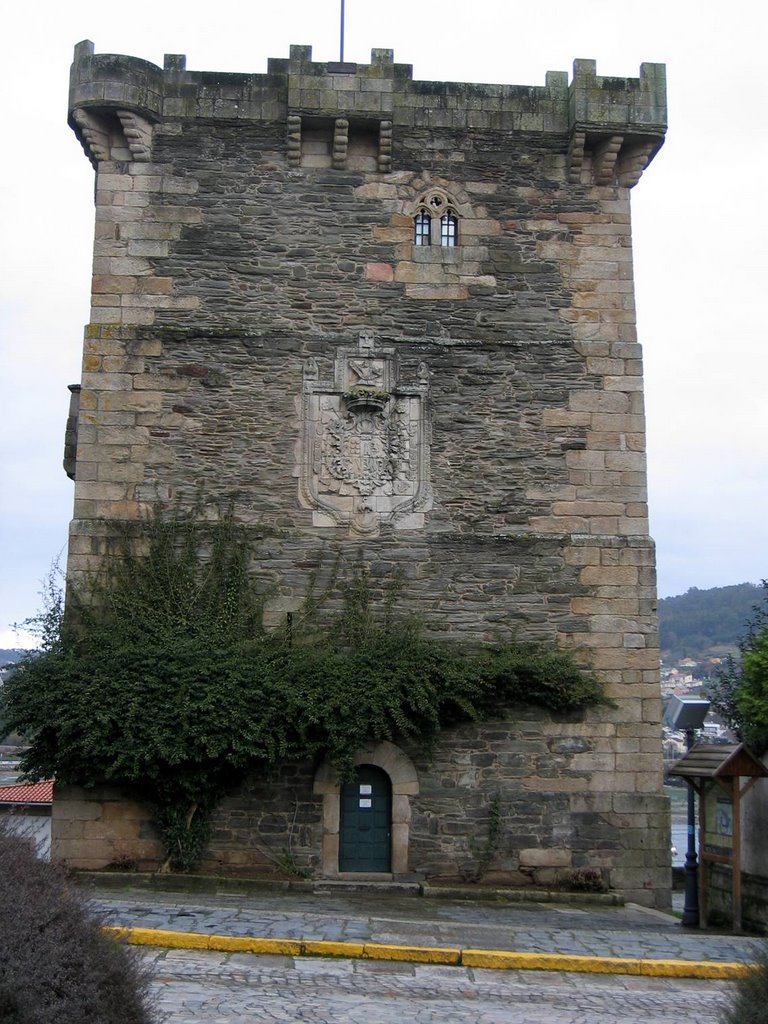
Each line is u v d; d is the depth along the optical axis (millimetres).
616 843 14180
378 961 9398
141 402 14820
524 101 16094
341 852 13938
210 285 15203
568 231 15805
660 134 15727
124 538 14414
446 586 14703
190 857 13539
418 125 15883
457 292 15500
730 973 9367
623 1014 8156
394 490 14867
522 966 9500
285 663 13797
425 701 13664
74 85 15234
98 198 15289
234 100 15688
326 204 15617
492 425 15164
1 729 13328
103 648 13766
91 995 5957
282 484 14773
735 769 12445
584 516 15023
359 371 15117
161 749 13047
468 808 14102
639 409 15328
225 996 7969
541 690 14258
